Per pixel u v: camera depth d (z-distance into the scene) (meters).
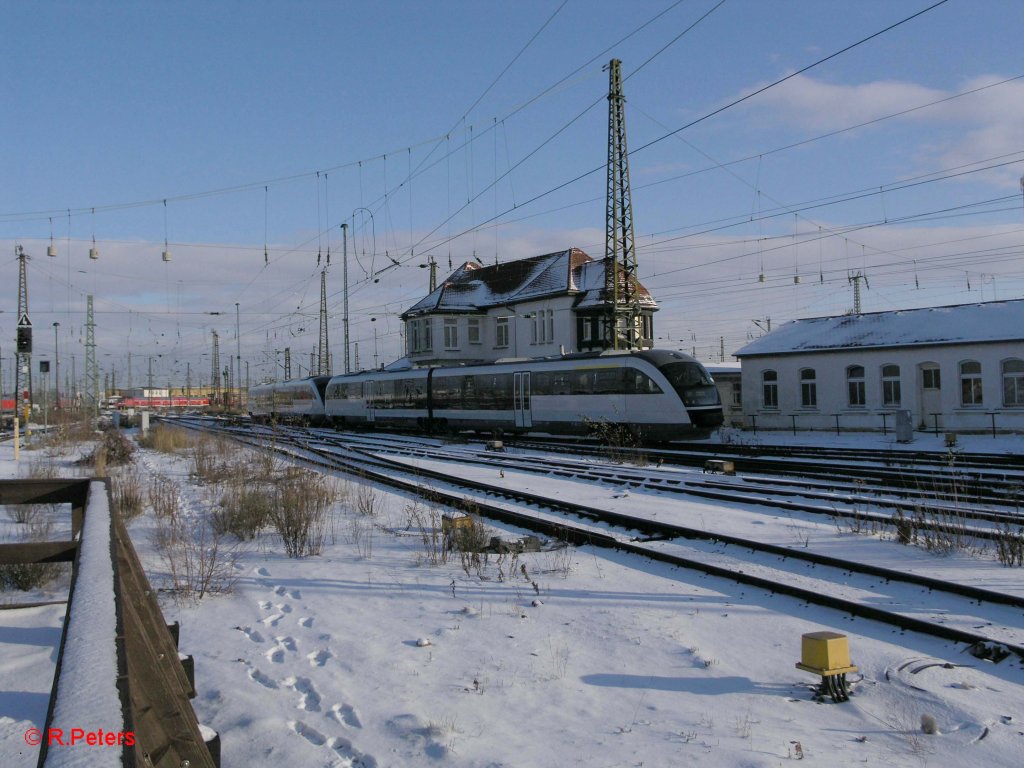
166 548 11.10
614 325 32.28
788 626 7.46
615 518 12.88
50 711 2.11
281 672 6.57
